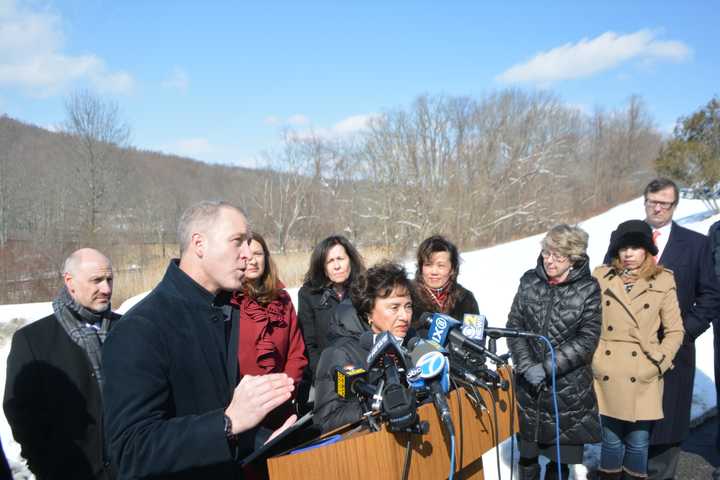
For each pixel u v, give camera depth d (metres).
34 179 27.48
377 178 27.94
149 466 1.73
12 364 2.76
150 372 1.86
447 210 26.86
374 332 2.64
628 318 3.62
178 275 2.12
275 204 31.42
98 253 3.00
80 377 2.80
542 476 4.07
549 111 31.42
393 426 1.67
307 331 4.29
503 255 13.82
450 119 28.44
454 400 2.00
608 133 44.72
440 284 3.61
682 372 3.82
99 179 28.38
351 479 1.70
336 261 4.25
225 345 2.18
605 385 3.63
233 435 1.77
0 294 15.01
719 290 3.80
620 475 3.72
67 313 2.90
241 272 2.13
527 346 3.59
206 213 2.12
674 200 4.05
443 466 1.86
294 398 3.29
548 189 30.64
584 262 3.49
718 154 20.88
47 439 2.72
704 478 4.12
